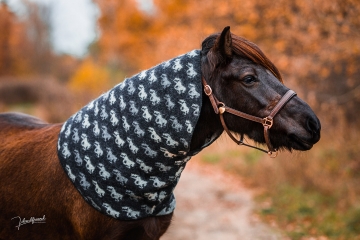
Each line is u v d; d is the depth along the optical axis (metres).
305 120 2.38
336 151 8.15
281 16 8.44
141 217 2.49
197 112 2.38
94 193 2.47
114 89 2.58
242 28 9.80
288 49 8.66
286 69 8.20
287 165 8.10
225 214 6.91
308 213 6.35
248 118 2.43
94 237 2.54
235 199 7.91
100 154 2.47
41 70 37.72
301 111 2.38
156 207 2.57
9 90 25.83
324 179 7.26
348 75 8.20
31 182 2.68
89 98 15.86
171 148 2.42
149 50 19.61
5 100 25.72
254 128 2.48
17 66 35.06
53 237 2.71
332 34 6.71
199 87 2.40
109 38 28.27
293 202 6.92
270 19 8.83
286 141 2.45
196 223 6.42
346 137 8.38
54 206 2.62
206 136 2.57
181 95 2.39
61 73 38.69
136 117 2.44
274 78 2.44
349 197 6.41
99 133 2.51
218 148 13.07
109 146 2.47
